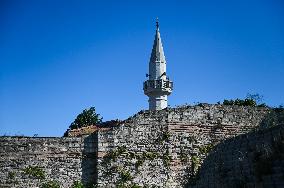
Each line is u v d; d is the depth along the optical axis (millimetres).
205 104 28641
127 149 26469
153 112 27484
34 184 25062
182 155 27297
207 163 24906
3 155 25156
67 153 25828
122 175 25969
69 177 25516
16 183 24906
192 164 27250
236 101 37656
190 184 26609
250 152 19547
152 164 26656
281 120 26438
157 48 68250
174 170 26906
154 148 26938
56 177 25375
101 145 26109
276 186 16859
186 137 27672
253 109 29438
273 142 17594
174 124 27656
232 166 21422
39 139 25734
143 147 26766
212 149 25266
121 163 26156
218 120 28562
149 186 26250
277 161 16938
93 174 25844
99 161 25844
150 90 66438
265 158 17750
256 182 18391
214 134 28281
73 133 30047
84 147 26141
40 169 25312
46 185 25125
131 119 27047
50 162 25531
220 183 22531
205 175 24828
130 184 25969
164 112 27672
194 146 27656
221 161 22844
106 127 30250
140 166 26406
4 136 25406
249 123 29062
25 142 25531
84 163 25906
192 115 28156
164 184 26500
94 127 30906
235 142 21703
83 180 25625
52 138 25891
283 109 28203
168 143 27234
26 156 25359
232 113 28984
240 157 20391
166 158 26938
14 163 25156
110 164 25969
